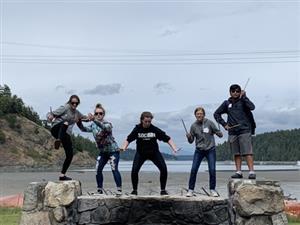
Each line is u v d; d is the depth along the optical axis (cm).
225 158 16300
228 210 1023
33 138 13100
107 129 1067
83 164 12938
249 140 984
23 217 968
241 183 934
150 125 1065
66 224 961
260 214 912
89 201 1037
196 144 1073
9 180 5491
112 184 3731
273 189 920
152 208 1055
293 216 1473
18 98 13950
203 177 5347
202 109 1059
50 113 1022
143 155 1074
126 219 1050
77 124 1063
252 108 991
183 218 1050
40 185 980
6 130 12800
